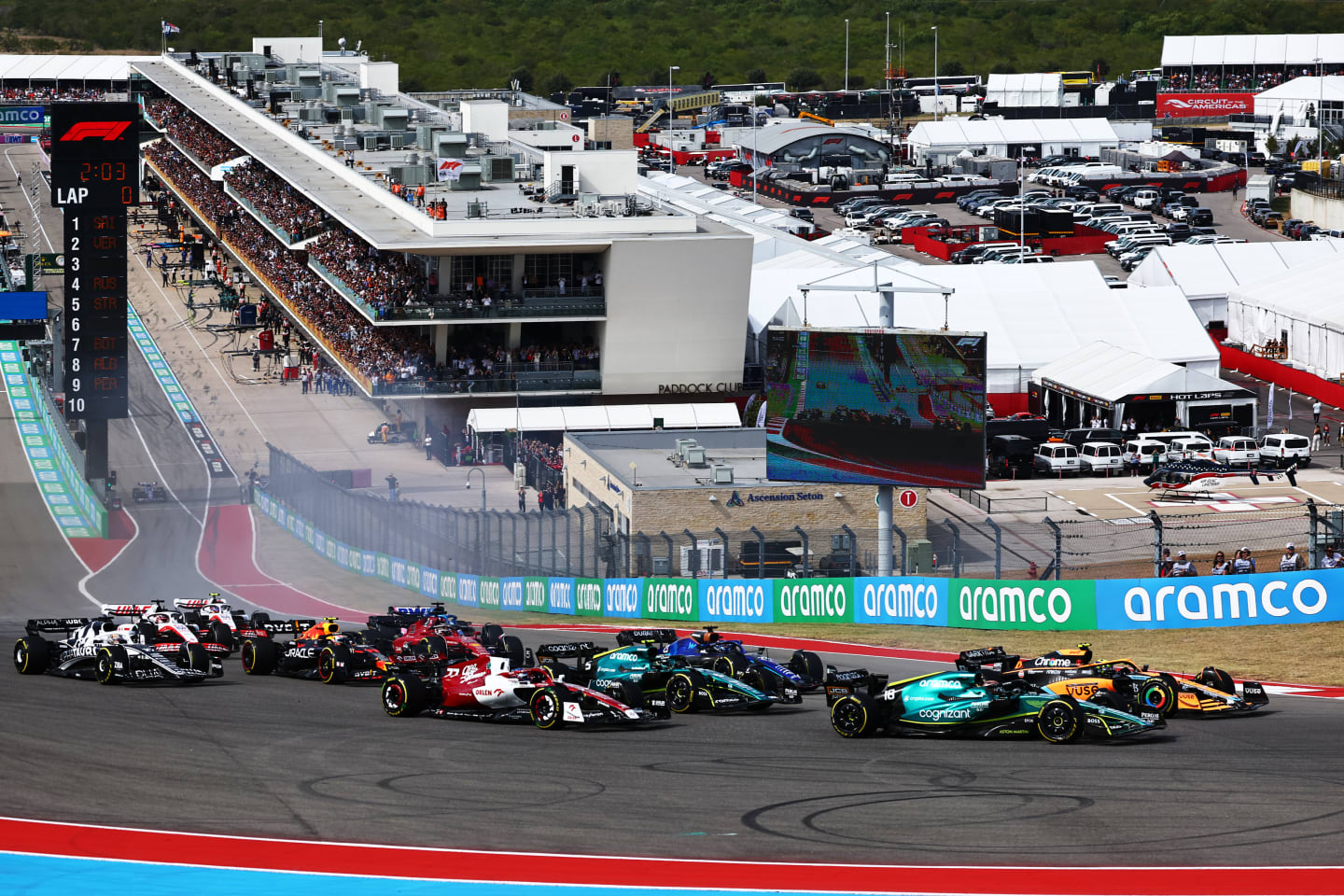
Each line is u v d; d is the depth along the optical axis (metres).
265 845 45.94
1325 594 96.06
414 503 160.00
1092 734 61.44
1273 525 169.75
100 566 168.00
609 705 65.44
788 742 62.53
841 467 123.62
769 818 49.06
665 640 75.94
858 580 114.94
